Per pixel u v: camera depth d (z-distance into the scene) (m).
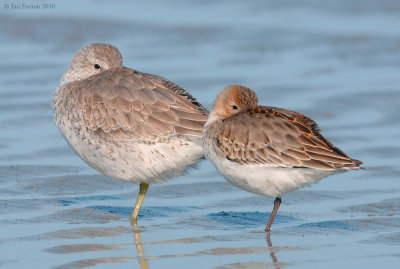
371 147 17.62
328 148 12.52
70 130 14.18
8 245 12.19
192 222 13.69
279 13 30.25
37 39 26.11
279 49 26.23
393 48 26.17
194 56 25.23
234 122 13.12
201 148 13.58
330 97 21.22
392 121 19.50
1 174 15.81
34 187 15.24
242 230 13.21
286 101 20.95
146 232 13.12
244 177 13.04
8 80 22.19
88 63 15.18
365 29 28.16
